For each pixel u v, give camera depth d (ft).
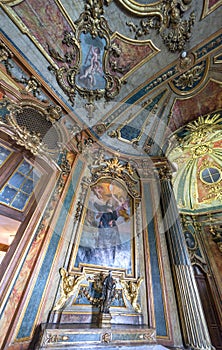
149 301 10.93
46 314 8.32
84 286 10.07
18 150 10.85
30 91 11.62
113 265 11.51
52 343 6.98
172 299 11.41
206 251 26.27
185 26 12.32
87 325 8.49
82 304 9.42
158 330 9.98
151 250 13.25
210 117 19.51
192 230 28.55
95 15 10.84
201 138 24.14
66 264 10.19
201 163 30.30
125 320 9.77
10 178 10.16
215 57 14.49
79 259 10.79
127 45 12.74
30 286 8.16
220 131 23.52
